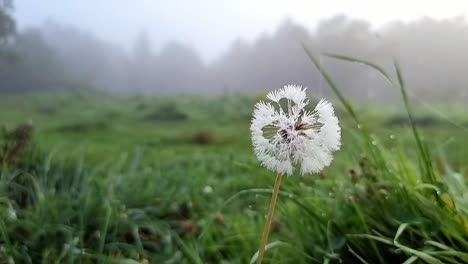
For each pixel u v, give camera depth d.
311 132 0.16
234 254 0.34
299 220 0.30
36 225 0.32
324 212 0.28
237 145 1.12
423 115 1.40
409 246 0.25
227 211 0.44
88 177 0.41
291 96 0.16
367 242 0.26
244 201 0.46
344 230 0.27
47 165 0.40
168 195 0.45
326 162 0.16
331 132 0.16
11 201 0.34
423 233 0.24
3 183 0.36
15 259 0.28
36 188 0.38
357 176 0.29
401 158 0.28
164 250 0.35
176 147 1.15
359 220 0.26
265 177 0.31
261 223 0.34
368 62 0.25
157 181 0.48
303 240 0.28
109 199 0.37
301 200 0.28
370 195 0.28
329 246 0.26
